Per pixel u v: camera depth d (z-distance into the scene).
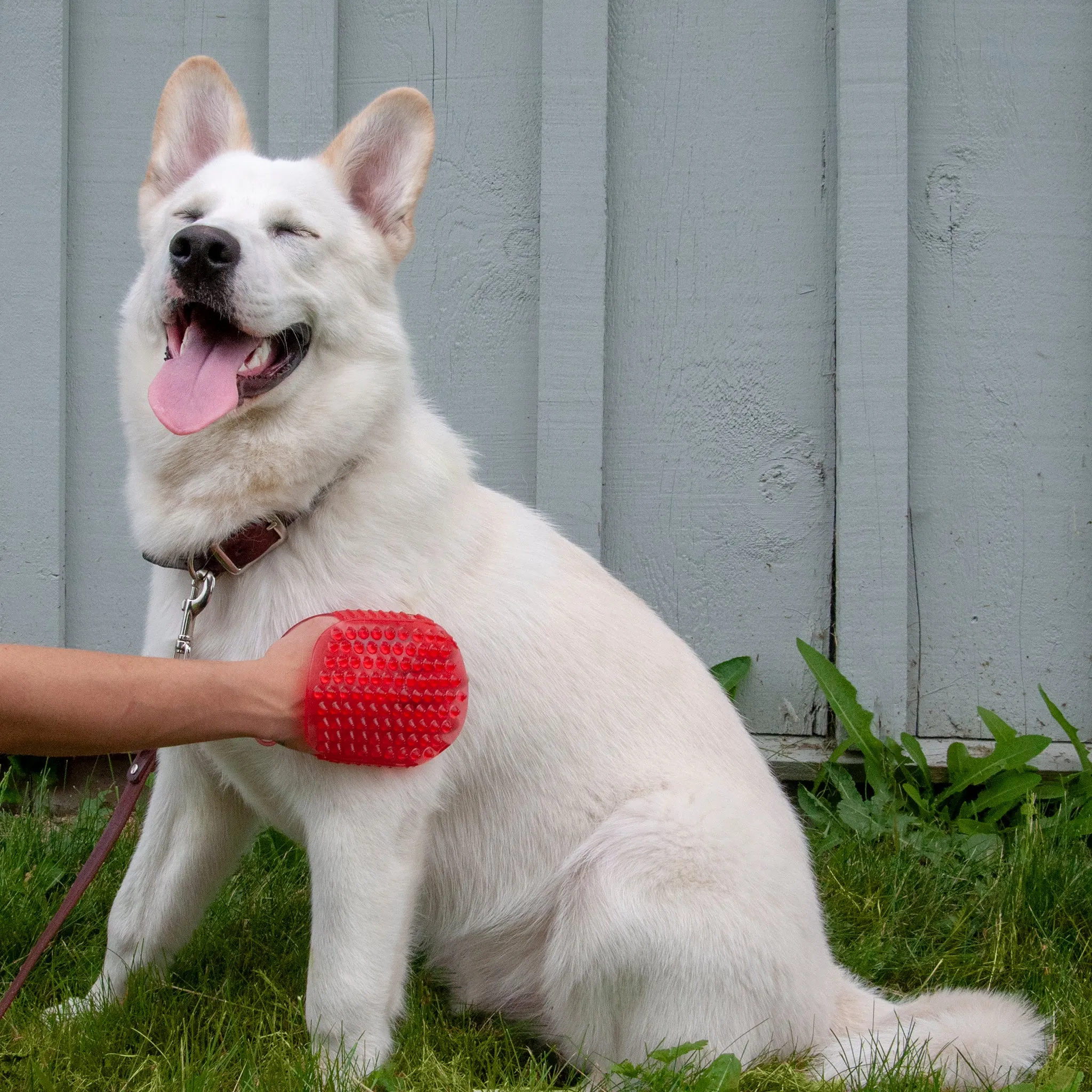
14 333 2.59
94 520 2.63
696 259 2.61
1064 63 2.56
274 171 2.05
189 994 2.04
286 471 1.95
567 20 2.54
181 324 1.99
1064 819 2.41
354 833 1.91
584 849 2.00
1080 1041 2.02
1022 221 2.57
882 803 2.46
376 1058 1.93
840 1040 2.00
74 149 2.61
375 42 2.61
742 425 2.62
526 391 2.63
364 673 1.86
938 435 2.60
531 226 2.61
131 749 1.83
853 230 2.54
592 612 2.07
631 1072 1.90
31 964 1.85
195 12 2.60
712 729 2.08
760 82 2.59
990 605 2.61
